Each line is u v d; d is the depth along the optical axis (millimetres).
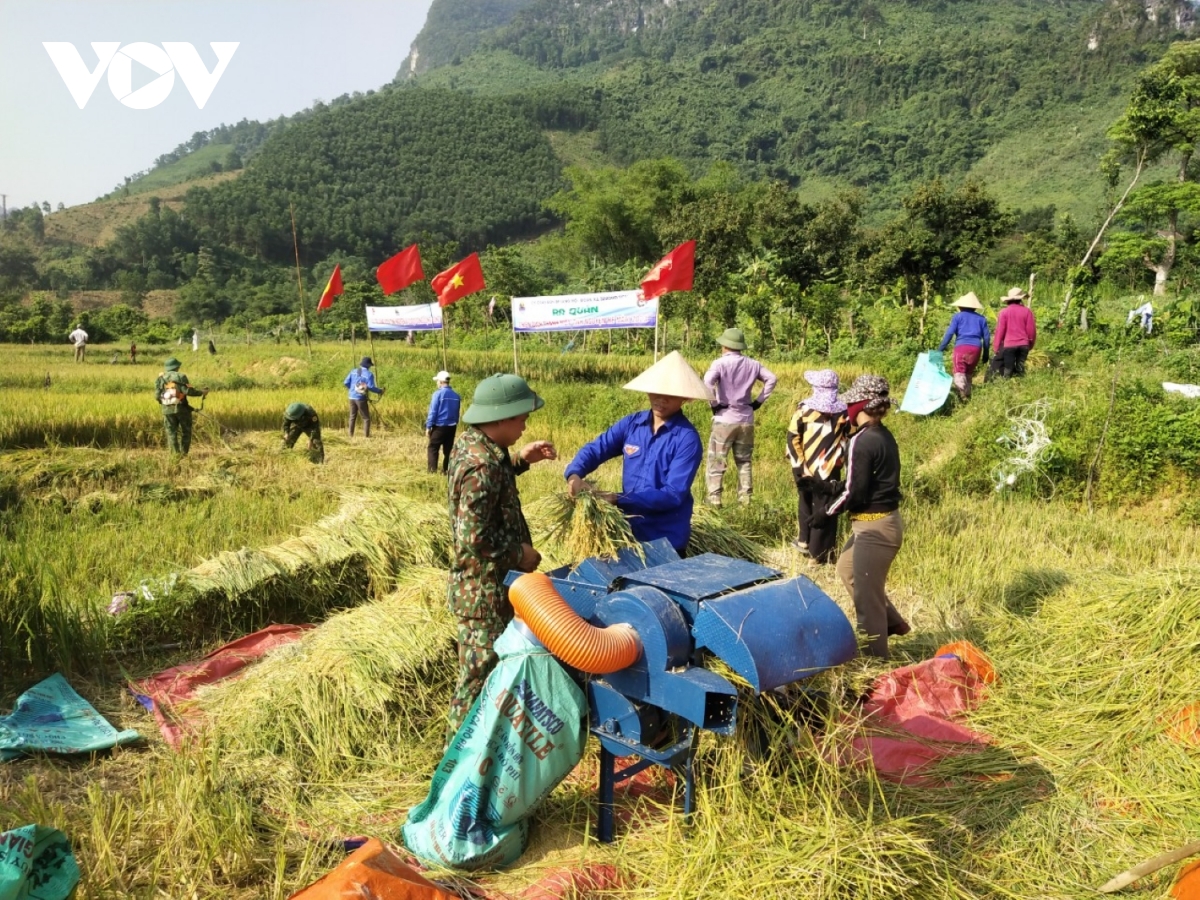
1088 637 5230
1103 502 9984
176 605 5969
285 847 3721
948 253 28609
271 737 4477
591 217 71875
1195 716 4355
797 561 7453
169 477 10898
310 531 7074
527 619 3365
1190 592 5027
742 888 3184
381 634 5074
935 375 13352
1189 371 14477
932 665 4938
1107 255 35344
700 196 71625
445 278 19172
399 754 4500
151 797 3871
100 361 35594
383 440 15641
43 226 163625
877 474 5266
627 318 16094
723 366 9125
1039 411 10820
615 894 3369
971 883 3475
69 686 5145
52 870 2797
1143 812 3938
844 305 29516
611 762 3656
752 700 3631
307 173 192000
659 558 4262
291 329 62812
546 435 14422
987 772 4219
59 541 7547
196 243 145500
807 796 3523
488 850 3527
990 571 7172
